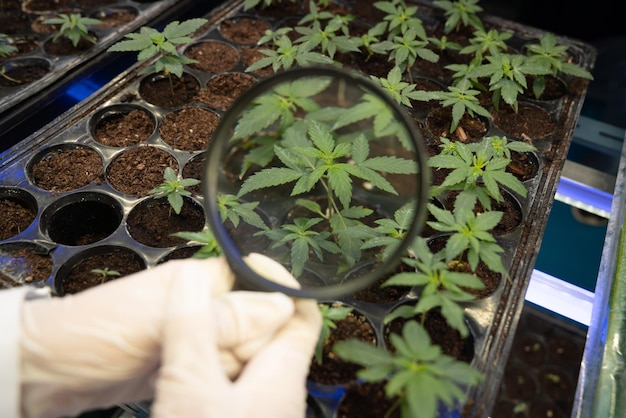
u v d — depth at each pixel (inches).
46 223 14.5
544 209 14.8
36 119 18.0
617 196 15.4
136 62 19.9
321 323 11.0
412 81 19.1
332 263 13.4
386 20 21.0
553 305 15.2
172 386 9.3
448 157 14.5
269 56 17.8
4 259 13.7
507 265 13.6
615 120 21.2
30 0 22.9
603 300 13.3
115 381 10.6
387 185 12.9
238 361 10.7
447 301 10.9
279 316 10.3
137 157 16.3
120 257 14.1
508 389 19.8
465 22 19.8
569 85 18.9
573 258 19.1
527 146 15.2
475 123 17.6
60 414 11.1
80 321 10.1
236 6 22.0
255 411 9.4
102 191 15.2
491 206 15.1
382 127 11.4
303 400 10.1
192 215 15.0
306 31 18.7
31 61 19.6
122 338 10.1
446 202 15.2
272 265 10.9
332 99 11.9
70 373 10.2
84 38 20.5
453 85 18.5
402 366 9.7
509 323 12.5
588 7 21.8
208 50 20.0
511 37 20.7
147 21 20.6
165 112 17.6
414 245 12.0
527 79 19.2
